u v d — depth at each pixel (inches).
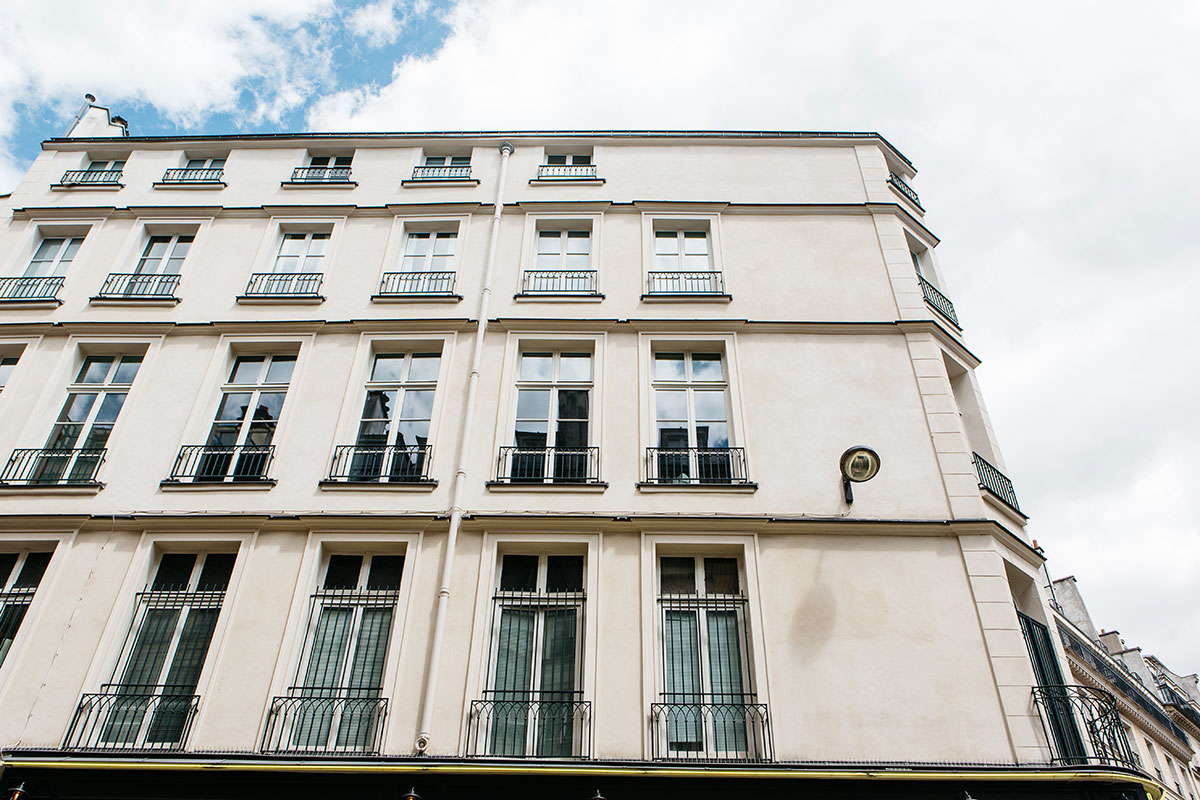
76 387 502.9
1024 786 344.5
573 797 335.3
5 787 340.5
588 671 379.9
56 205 614.5
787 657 386.6
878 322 519.5
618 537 423.5
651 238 577.6
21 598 416.5
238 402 493.0
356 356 504.7
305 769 338.0
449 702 370.6
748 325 515.5
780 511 436.8
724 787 338.3
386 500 439.5
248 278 557.3
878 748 361.4
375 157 645.9
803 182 617.6
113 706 375.9
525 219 585.0
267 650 386.9
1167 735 943.7
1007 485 506.3
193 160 661.9
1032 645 415.2
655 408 486.6
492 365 498.0
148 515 428.8
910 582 412.5
